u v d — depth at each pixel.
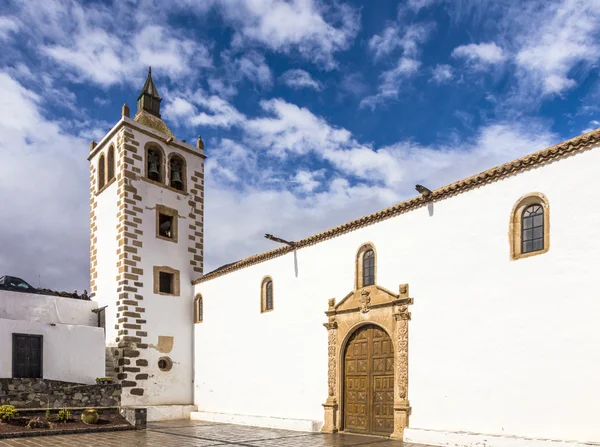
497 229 13.00
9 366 18.84
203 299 24.50
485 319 12.88
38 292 24.97
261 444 13.70
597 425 10.51
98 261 25.30
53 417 16.94
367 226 16.70
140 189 24.59
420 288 14.62
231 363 21.80
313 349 17.84
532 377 11.71
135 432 16.66
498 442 11.81
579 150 11.61
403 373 14.57
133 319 22.91
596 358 10.70
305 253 18.92
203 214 27.25
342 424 16.45
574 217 11.50
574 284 11.28
